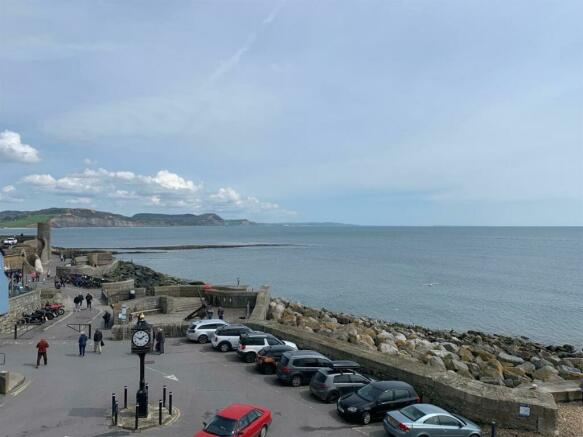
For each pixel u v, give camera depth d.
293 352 23.19
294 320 41.97
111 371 24.09
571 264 128.12
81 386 21.61
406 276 103.00
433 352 34.31
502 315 64.12
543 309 67.56
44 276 61.75
